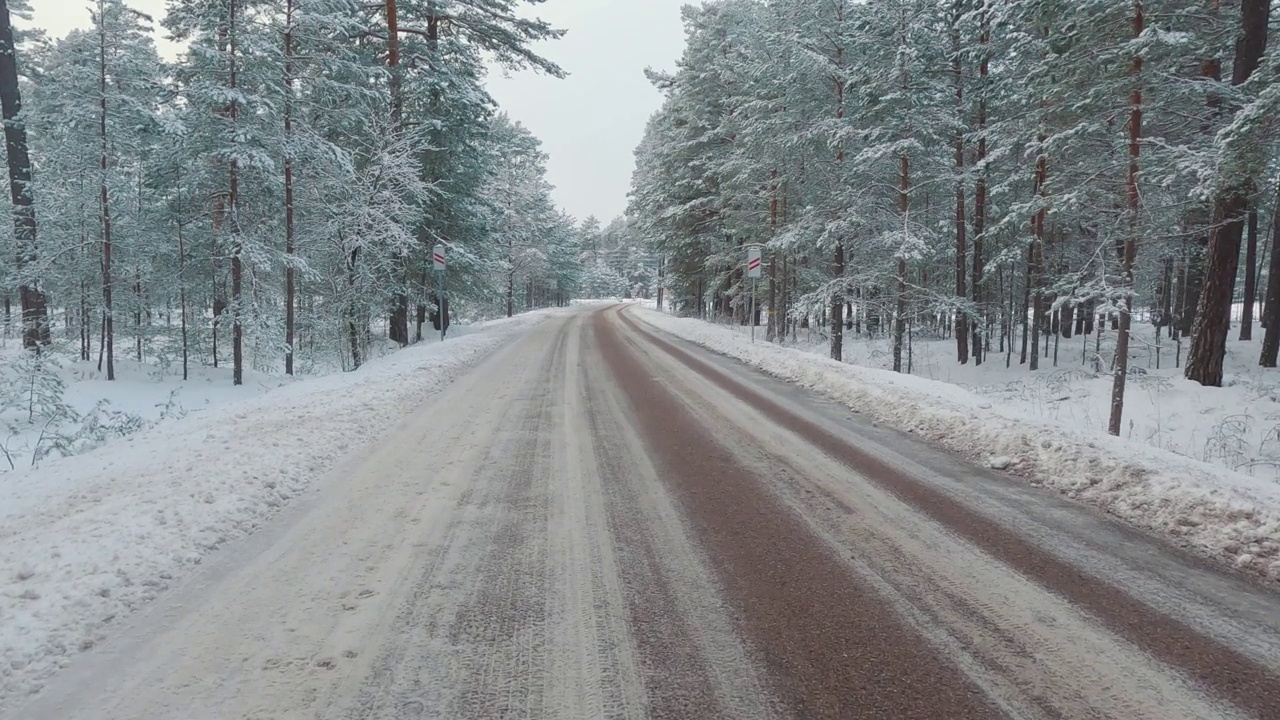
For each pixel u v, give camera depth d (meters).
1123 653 2.88
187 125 14.35
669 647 2.90
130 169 17.50
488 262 25.44
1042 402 12.95
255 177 15.40
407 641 2.92
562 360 14.85
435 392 10.12
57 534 3.98
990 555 3.98
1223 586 3.57
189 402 13.68
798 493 5.21
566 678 2.65
